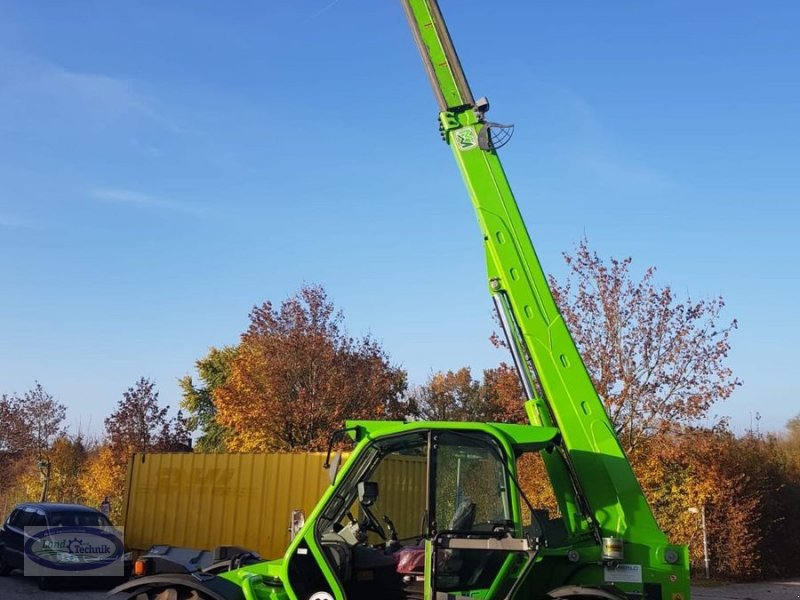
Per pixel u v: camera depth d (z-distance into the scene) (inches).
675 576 238.1
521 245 274.8
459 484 237.1
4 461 1456.7
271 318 1092.5
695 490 733.3
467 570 236.8
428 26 305.6
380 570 250.1
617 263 761.6
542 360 261.7
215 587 247.0
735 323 730.2
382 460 254.4
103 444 1523.1
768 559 756.0
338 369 1061.8
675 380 725.9
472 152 288.5
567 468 253.4
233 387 1087.0
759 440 843.4
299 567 248.2
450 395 1776.6
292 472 587.8
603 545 237.8
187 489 655.1
